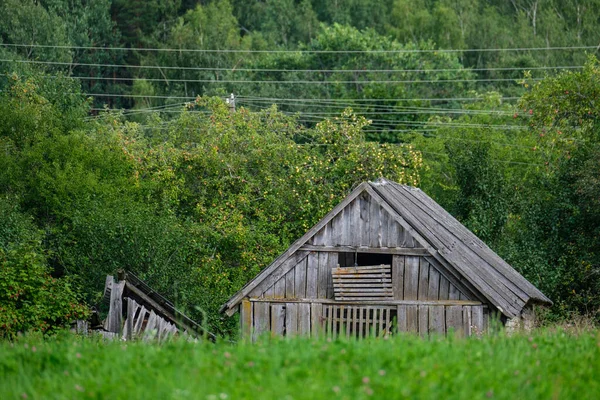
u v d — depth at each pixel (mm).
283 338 17703
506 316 31656
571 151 50906
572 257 48406
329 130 54750
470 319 32281
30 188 49844
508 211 51938
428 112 82500
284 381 12797
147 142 58844
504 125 73125
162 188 52469
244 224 50594
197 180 54156
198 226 48562
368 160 53062
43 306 33094
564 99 51188
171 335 18797
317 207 51594
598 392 13305
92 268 42719
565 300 46938
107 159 51250
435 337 17953
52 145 50656
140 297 34156
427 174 60969
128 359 14797
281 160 54000
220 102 58188
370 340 16375
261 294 34438
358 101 85125
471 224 51281
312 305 34188
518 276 37906
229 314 34594
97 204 45406
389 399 12031
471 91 89375
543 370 14484
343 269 34062
